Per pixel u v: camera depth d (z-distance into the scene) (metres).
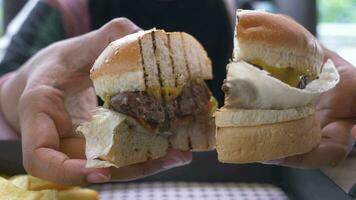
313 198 0.47
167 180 0.55
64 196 0.46
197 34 0.77
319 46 0.43
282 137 0.39
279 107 0.39
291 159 0.43
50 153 0.42
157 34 0.44
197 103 0.47
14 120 0.55
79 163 0.41
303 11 0.95
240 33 0.39
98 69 0.44
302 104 0.41
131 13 0.76
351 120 0.48
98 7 0.74
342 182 0.42
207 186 0.54
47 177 0.42
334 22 1.24
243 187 0.54
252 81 0.38
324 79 0.42
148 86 0.43
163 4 0.76
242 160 0.39
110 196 0.52
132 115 0.43
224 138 0.39
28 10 0.78
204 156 0.55
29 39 0.72
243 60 0.39
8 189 0.46
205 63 0.49
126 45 0.43
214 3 0.77
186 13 0.77
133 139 0.43
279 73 0.39
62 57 0.50
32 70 0.52
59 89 0.49
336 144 0.44
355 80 0.48
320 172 0.45
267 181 0.55
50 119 0.45
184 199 0.51
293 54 0.39
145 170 0.45
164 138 0.45
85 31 0.73
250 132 0.39
